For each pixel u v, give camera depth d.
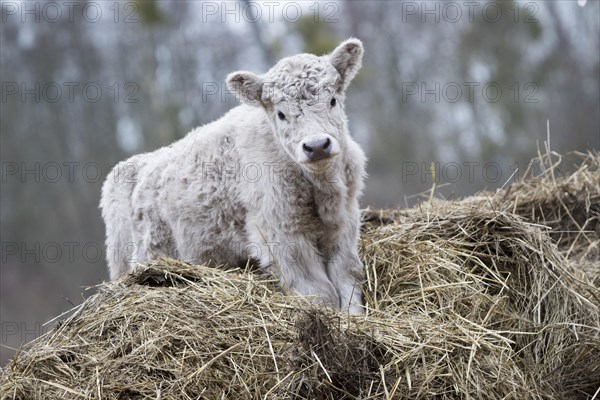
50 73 30.70
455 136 30.41
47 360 7.62
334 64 9.66
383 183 27.95
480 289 8.87
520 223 9.38
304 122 9.15
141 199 10.88
